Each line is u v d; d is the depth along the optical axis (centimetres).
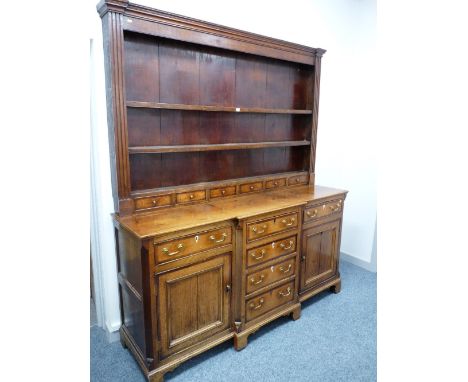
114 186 179
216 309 185
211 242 175
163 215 182
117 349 194
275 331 214
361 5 281
